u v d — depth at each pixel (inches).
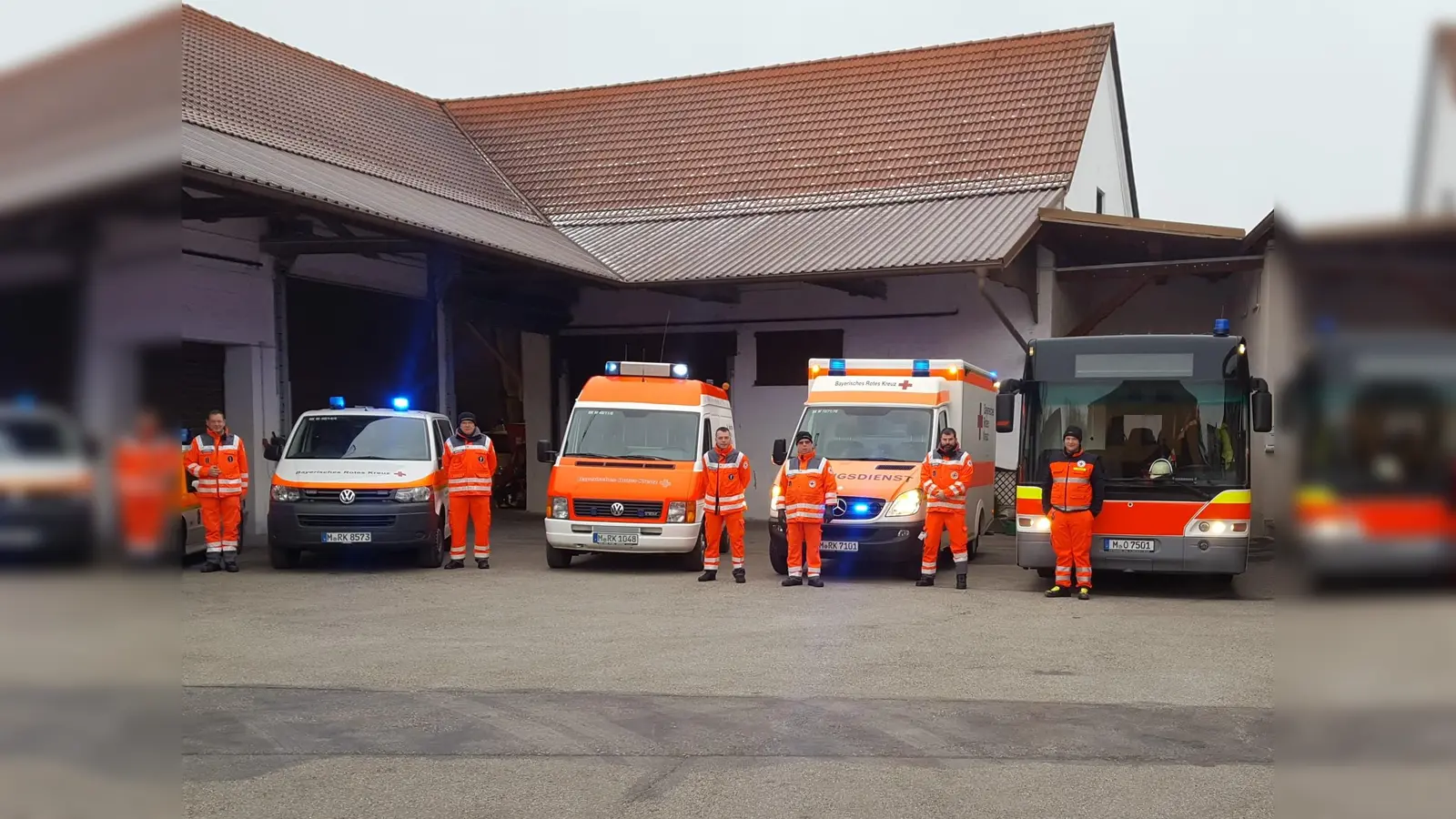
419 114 1090.7
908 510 540.1
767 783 220.1
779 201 958.4
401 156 906.7
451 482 582.6
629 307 940.6
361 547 554.3
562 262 748.0
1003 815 199.6
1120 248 828.6
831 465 565.6
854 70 1119.6
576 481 571.8
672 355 932.6
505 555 649.6
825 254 788.0
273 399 686.5
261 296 679.1
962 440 606.5
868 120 1042.1
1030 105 994.1
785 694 297.0
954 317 847.7
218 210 601.9
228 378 676.7
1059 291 827.4
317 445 587.8
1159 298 902.4
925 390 595.5
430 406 810.2
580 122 1139.9
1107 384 503.8
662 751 243.1
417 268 810.2
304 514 549.6
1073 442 489.7
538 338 960.3
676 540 561.9
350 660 343.3
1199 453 488.1
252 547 652.7
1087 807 203.8
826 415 595.8
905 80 1082.7
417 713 276.2
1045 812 201.5
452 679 315.9
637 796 212.4
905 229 821.9
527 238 807.1
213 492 549.6
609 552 569.0
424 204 745.6
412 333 807.7
